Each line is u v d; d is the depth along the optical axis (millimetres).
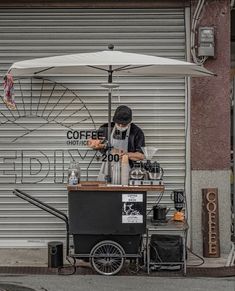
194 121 8875
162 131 9023
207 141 8875
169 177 9016
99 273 7824
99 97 9047
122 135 8492
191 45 8859
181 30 9008
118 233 7742
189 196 8945
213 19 8836
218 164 8875
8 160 9070
